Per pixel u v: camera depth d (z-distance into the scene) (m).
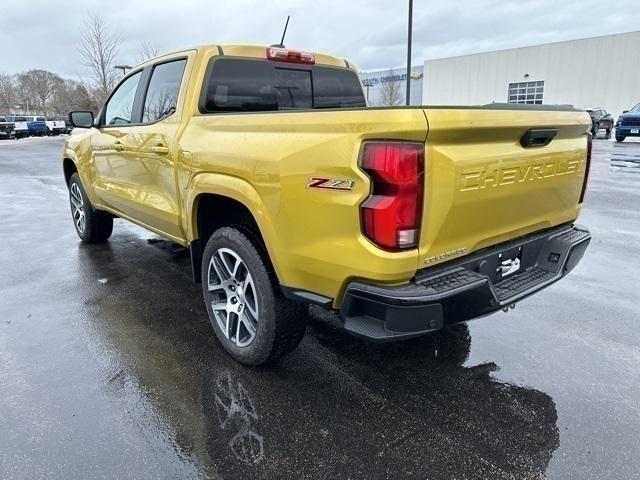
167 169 3.45
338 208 2.13
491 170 2.30
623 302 3.96
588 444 2.32
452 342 3.32
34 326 3.57
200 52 3.37
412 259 2.10
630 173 11.77
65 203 8.78
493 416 2.54
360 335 2.20
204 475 2.14
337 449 2.30
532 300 4.02
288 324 2.72
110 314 3.79
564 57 40.66
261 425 2.47
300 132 2.32
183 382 2.85
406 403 2.65
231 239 2.82
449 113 2.04
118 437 2.38
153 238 6.13
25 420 2.50
